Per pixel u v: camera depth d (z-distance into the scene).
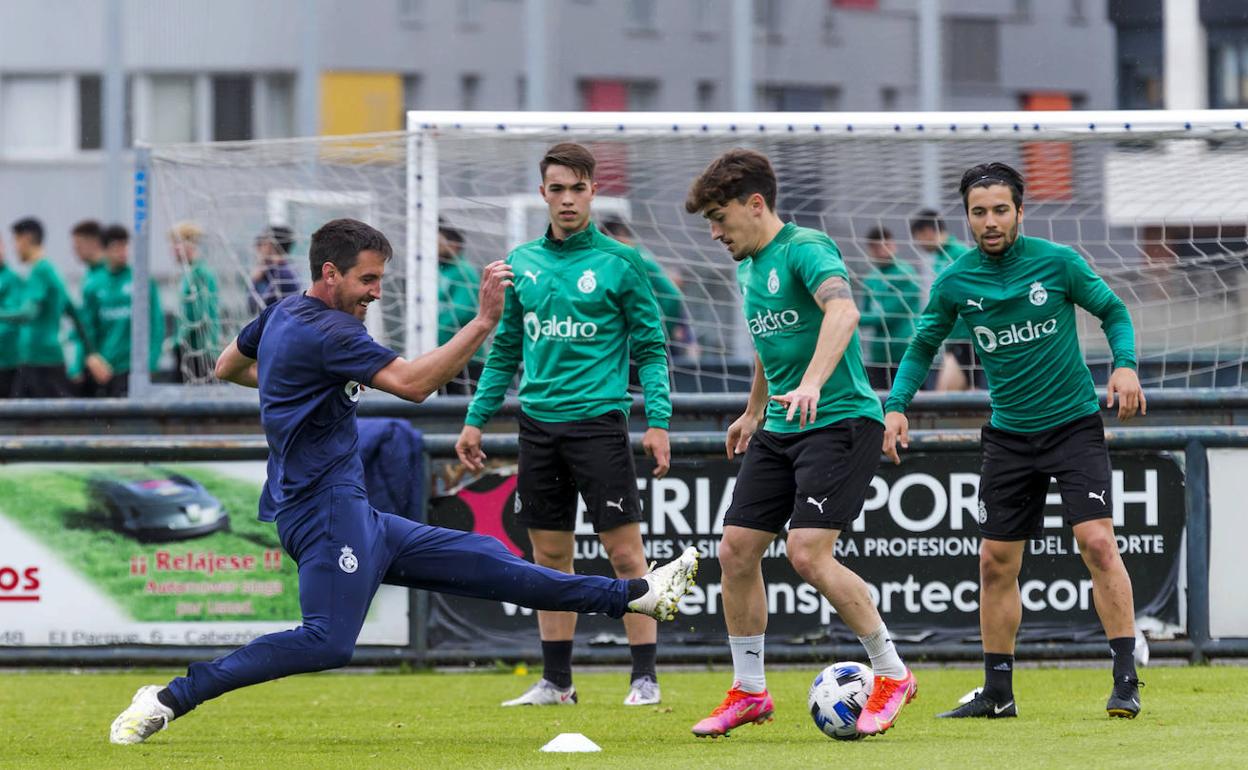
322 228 16.30
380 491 24.70
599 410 20.69
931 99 65.06
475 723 19.34
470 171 30.77
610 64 70.06
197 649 25.09
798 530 16.70
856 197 32.06
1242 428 24.27
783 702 20.89
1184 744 15.52
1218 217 30.25
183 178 30.02
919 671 24.12
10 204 74.12
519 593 16.55
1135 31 63.00
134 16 73.69
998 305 18.19
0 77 75.31
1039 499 18.61
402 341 30.48
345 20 71.38
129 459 25.17
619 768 14.72
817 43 66.38
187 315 30.28
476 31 71.25
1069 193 30.88
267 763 15.75
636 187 31.61
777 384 17.20
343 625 16.17
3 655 25.25
